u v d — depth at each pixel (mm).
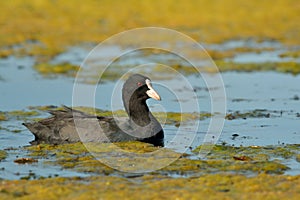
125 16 38656
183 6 42688
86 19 37719
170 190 11805
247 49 30219
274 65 26438
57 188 11859
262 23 37531
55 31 34344
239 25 36812
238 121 17688
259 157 14047
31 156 14227
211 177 12461
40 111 18969
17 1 43406
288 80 23672
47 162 13742
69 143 15406
